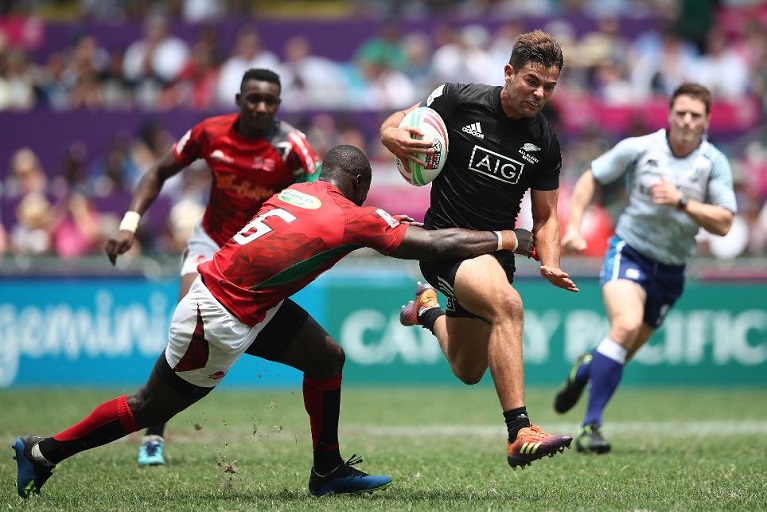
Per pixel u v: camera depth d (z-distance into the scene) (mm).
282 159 27031
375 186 51750
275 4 75500
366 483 20984
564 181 53781
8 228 54594
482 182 21297
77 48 67312
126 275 48219
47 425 33688
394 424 36000
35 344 48281
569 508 18469
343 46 67062
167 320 47969
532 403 42594
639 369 48594
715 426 35625
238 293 19219
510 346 19609
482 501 19516
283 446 29859
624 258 30203
